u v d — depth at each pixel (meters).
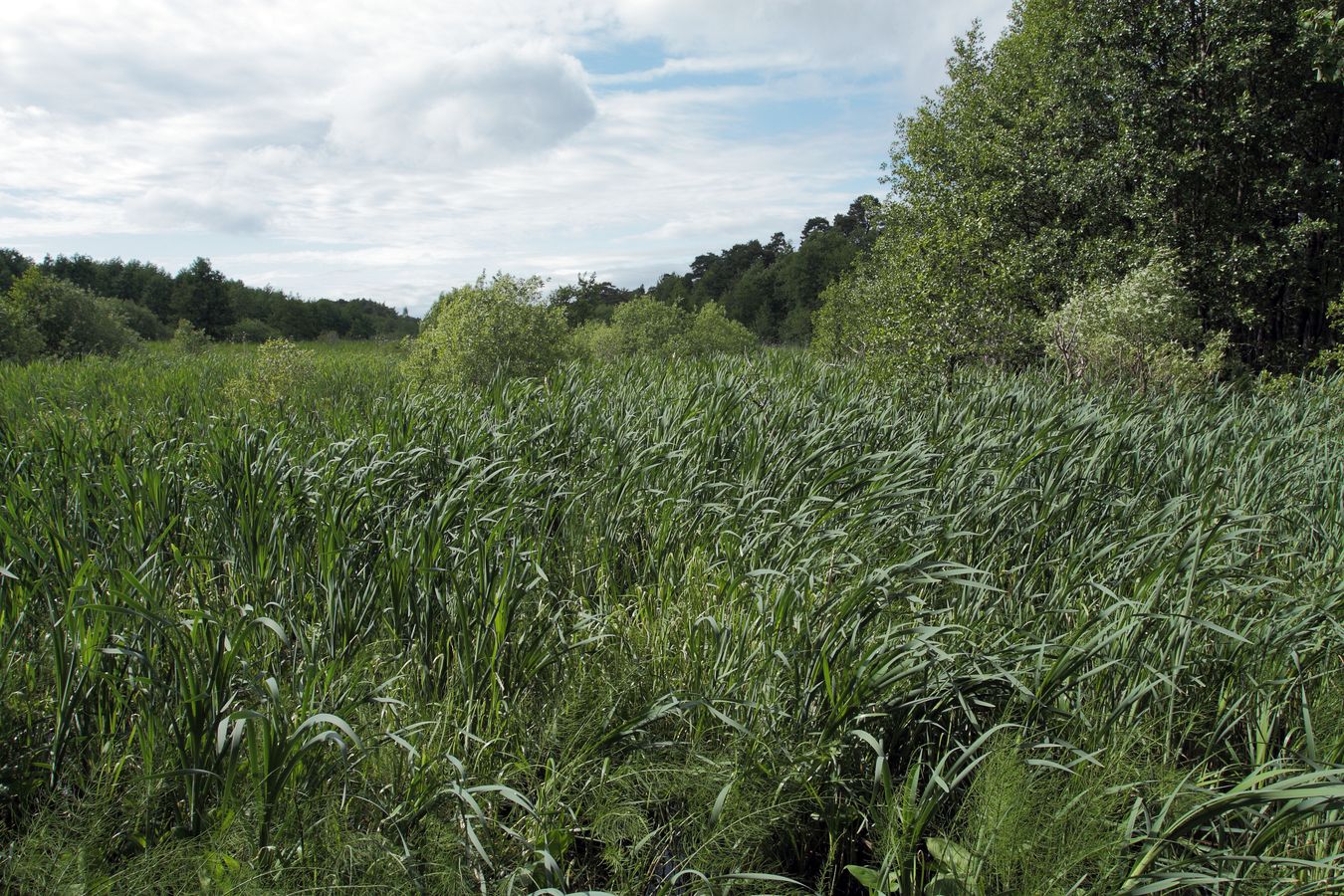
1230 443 6.15
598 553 4.35
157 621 2.39
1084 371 11.00
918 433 5.97
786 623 3.09
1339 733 2.69
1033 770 2.49
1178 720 2.94
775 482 5.08
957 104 17.02
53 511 3.56
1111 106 14.46
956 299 9.45
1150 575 3.17
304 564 3.48
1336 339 15.35
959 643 3.09
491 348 11.65
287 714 2.48
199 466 4.77
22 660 2.78
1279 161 14.18
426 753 2.57
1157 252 12.68
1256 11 13.31
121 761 2.38
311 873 2.13
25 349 17.23
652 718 2.54
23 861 2.07
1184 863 2.27
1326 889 2.03
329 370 14.55
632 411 6.95
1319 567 3.87
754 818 2.41
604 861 2.52
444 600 3.24
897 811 2.26
